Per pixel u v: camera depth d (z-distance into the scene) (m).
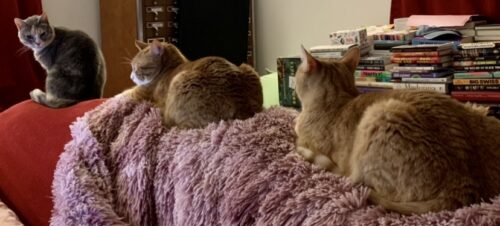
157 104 1.65
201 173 1.34
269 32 3.41
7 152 1.84
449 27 2.05
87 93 1.95
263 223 1.15
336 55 1.96
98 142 1.62
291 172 1.19
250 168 1.24
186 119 1.49
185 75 1.52
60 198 1.55
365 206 1.04
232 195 1.24
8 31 2.58
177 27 3.01
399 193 1.02
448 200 0.97
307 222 1.07
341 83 1.27
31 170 1.75
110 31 2.94
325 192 1.10
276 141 1.32
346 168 1.15
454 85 1.79
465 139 1.00
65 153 1.64
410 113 1.03
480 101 1.74
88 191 1.51
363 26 2.85
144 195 1.48
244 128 1.38
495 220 0.89
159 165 1.46
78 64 1.92
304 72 1.30
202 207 1.31
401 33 2.01
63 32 1.99
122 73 2.95
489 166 0.99
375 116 1.06
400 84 1.89
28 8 2.67
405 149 1.00
